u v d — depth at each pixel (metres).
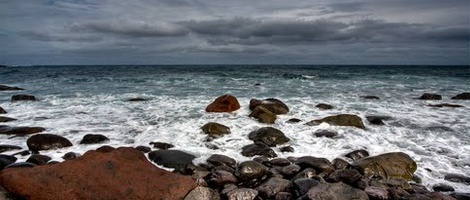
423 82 27.80
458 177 7.39
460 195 6.48
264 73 41.44
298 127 11.36
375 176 7.37
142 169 6.00
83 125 11.52
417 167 8.02
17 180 5.48
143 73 42.66
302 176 7.18
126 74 39.88
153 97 17.81
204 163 8.00
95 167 5.79
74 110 14.20
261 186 6.64
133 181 5.71
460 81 28.88
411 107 15.32
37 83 26.48
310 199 5.86
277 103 13.95
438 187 6.92
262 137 9.73
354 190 6.07
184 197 5.76
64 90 21.28
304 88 22.22
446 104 15.67
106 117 12.80
